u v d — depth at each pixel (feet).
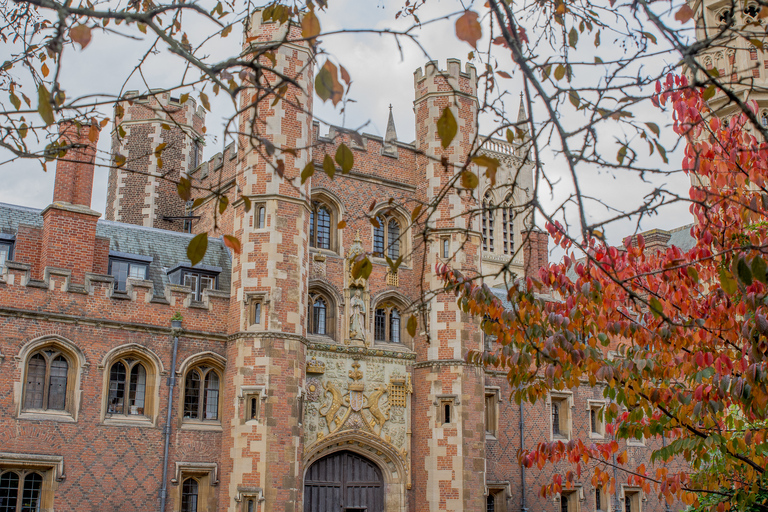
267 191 93.61
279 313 90.79
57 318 83.30
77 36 22.16
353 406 99.04
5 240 89.76
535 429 118.52
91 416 83.66
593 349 48.85
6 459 77.87
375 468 101.96
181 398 89.56
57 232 86.74
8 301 80.94
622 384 49.03
